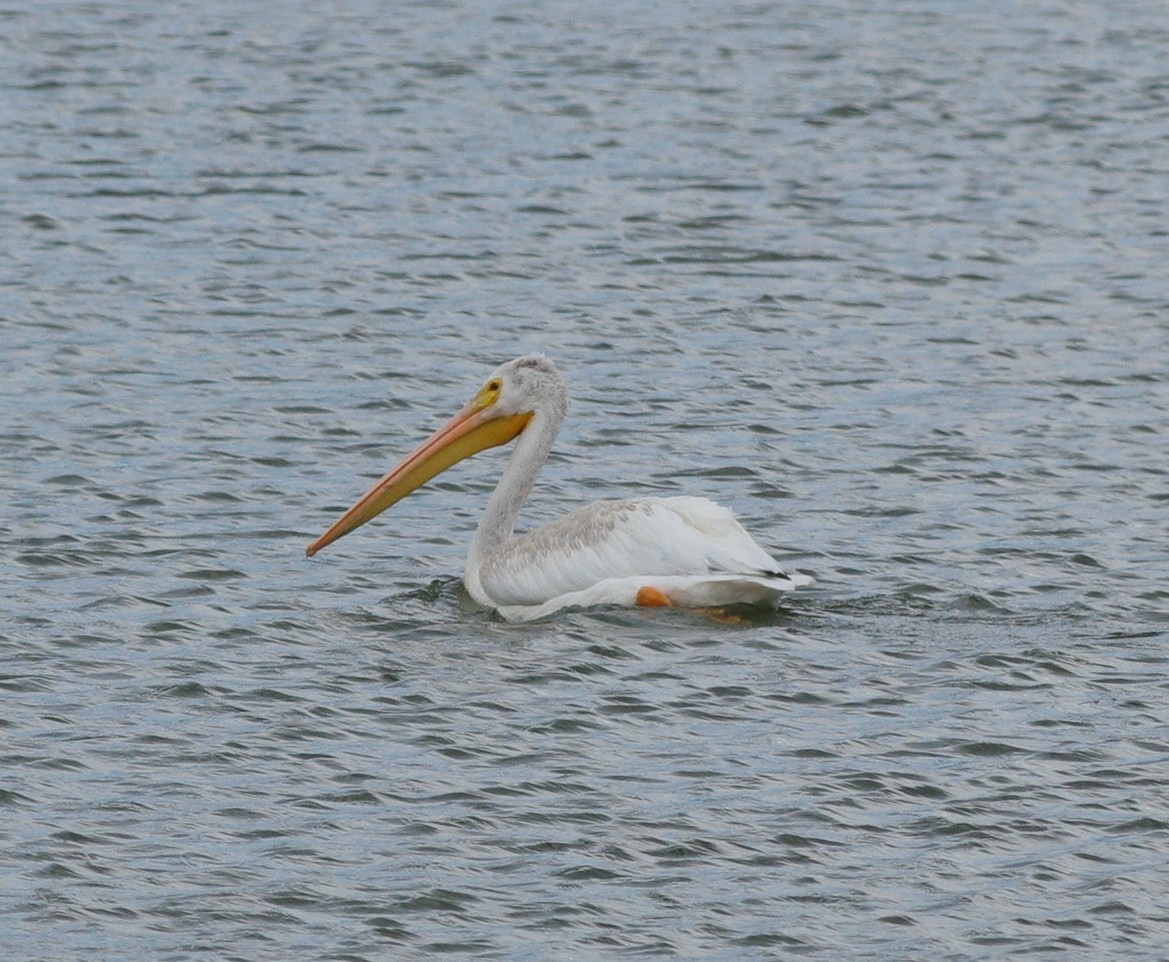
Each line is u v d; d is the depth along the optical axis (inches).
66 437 820.6
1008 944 449.7
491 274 1090.7
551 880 472.7
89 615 636.1
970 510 762.2
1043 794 519.2
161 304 1018.7
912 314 1040.2
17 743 536.7
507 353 965.8
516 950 442.9
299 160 1306.6
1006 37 1733.5
